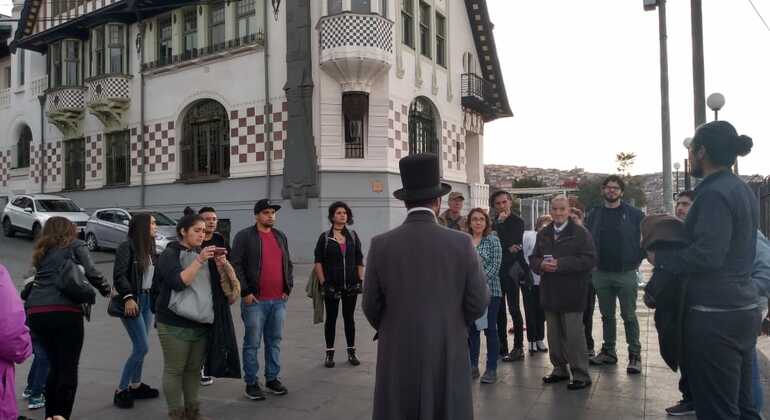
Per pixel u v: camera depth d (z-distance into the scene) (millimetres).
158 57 22594
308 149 18281
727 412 3572
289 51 18594
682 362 3764
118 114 23578
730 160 3639
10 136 30438
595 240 6969
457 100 23375
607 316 7133
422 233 3369
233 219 20203
